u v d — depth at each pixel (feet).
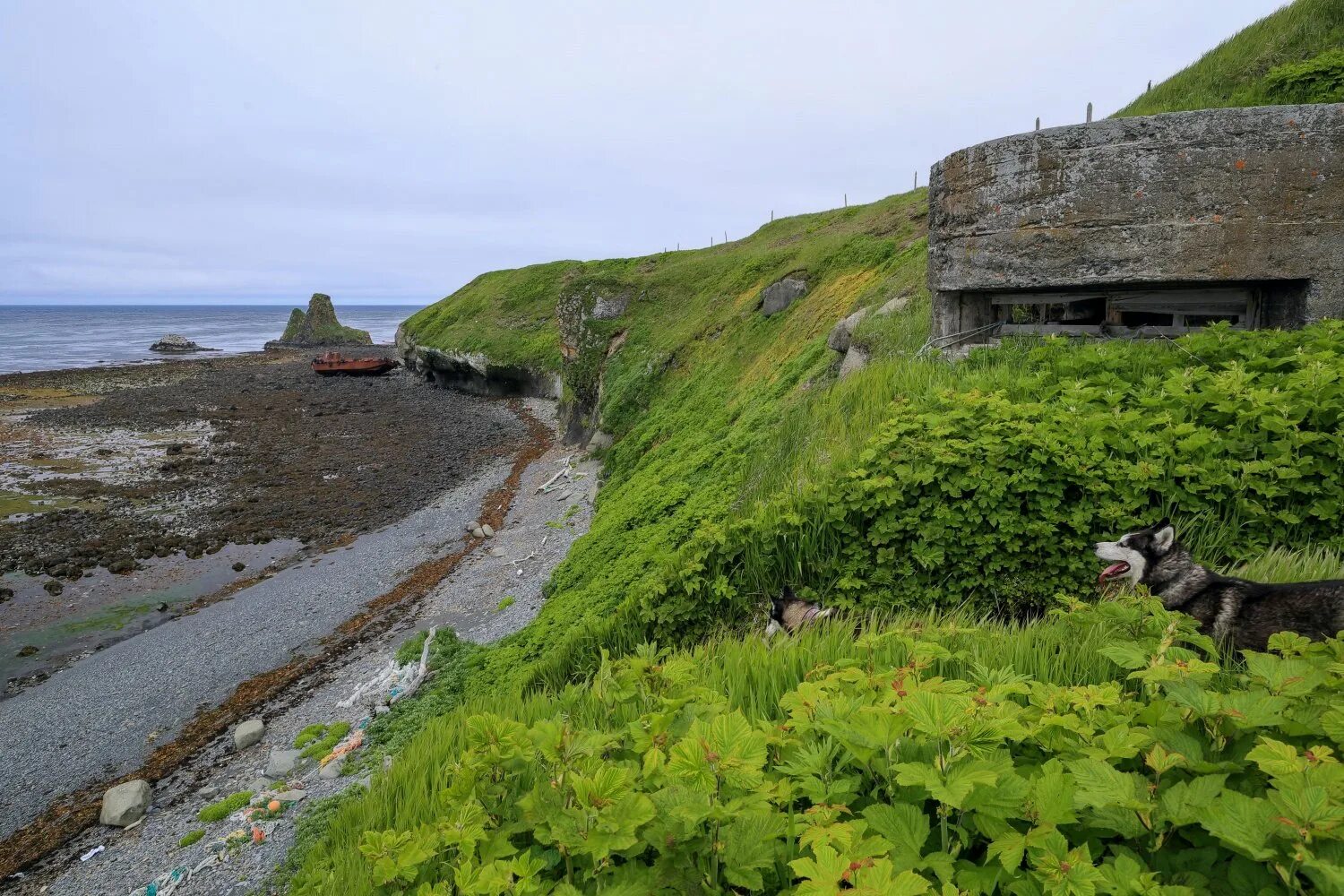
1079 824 8.36
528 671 35.70
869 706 9.48
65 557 71.77
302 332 339.77
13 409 157.07
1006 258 32.99
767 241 148.87
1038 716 10.14
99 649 54.90
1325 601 13.43
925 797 8.85
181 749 41.70
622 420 101.55
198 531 80.69
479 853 9.63
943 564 22.82
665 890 8.23
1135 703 9.93
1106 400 25.82
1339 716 8.16
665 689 13.79
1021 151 32.09
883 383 36.11
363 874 12.01
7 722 45.03
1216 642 14.35
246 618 59.26
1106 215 30.96
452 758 15.51
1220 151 29.37
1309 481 20.34
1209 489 21.09
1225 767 8.16
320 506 89.92
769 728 10.88
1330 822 6.45
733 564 26.99
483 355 180.55
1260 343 27.22
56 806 37.27
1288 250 29.30
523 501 87.81
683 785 9.02
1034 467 22.39
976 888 7.53
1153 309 33.42
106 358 304.30
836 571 24.97
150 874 31.30
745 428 59.82
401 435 133.90
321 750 38.86
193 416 150.71
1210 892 7.23
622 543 52.24
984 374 31.40
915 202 109.19
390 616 57.77
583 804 8.87
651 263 196.85
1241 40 53.62
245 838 31.73
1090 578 21.27
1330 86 43.27
